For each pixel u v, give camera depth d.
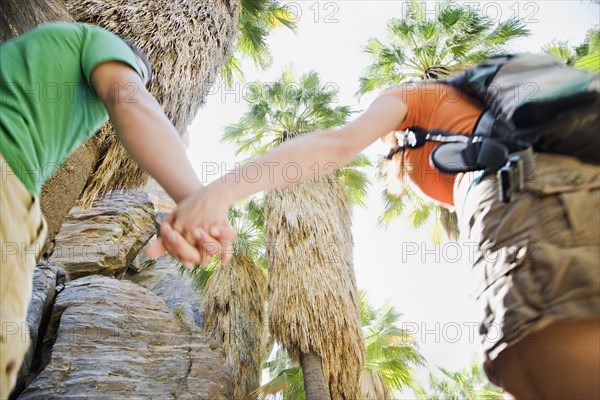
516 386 1.01
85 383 9.37
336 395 11.61
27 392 8.93
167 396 9.74
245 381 12.96
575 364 0.92
